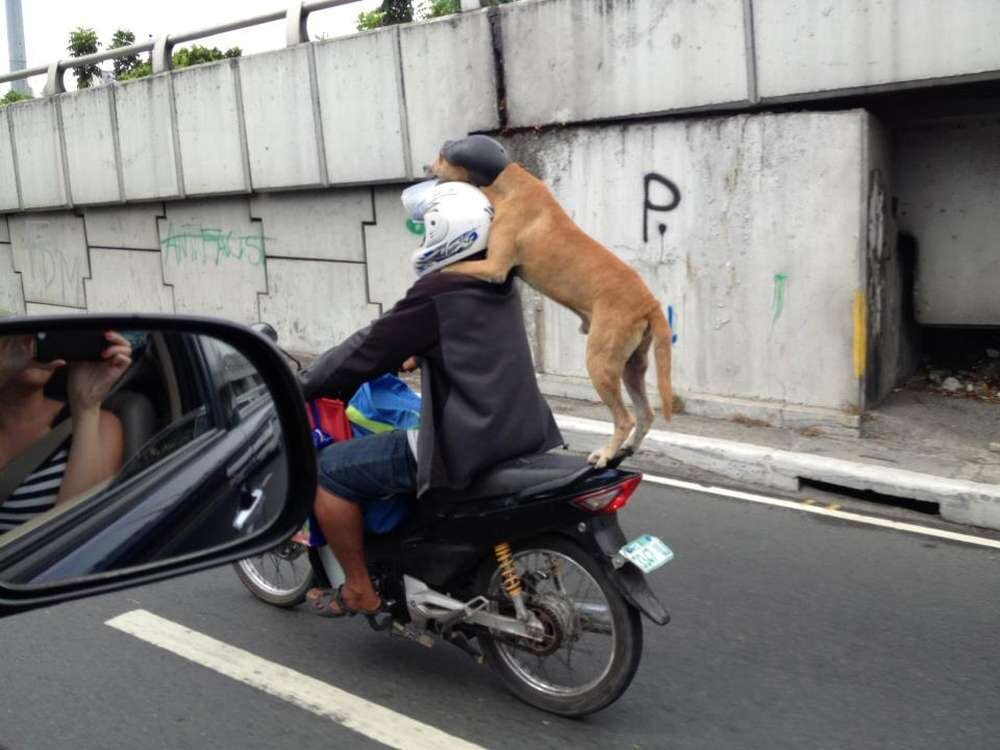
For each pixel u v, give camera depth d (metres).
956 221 7.38
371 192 9.47
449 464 3.26
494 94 8.19
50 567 1.93
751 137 6.91
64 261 13.27
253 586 4.46
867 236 6.64
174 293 11.83
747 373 7.20
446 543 3.46
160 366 2.33
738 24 6.84
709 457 6.45
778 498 5.98
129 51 11.41
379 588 3.68
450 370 3.24
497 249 3.35
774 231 6.92
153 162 11.30
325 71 9.32
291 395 2.42
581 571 3.30
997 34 5.97
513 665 3.54
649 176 7.44
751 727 3.37
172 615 4.34
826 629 4.14
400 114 8.85
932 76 6.21
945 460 6.11
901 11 6.25
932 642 4.00
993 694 3.57
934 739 3.28
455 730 3.38
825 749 3.23
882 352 7.14
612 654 3.28
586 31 7.55
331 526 3.50
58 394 1.98
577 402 7.91
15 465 1.87
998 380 7.53
